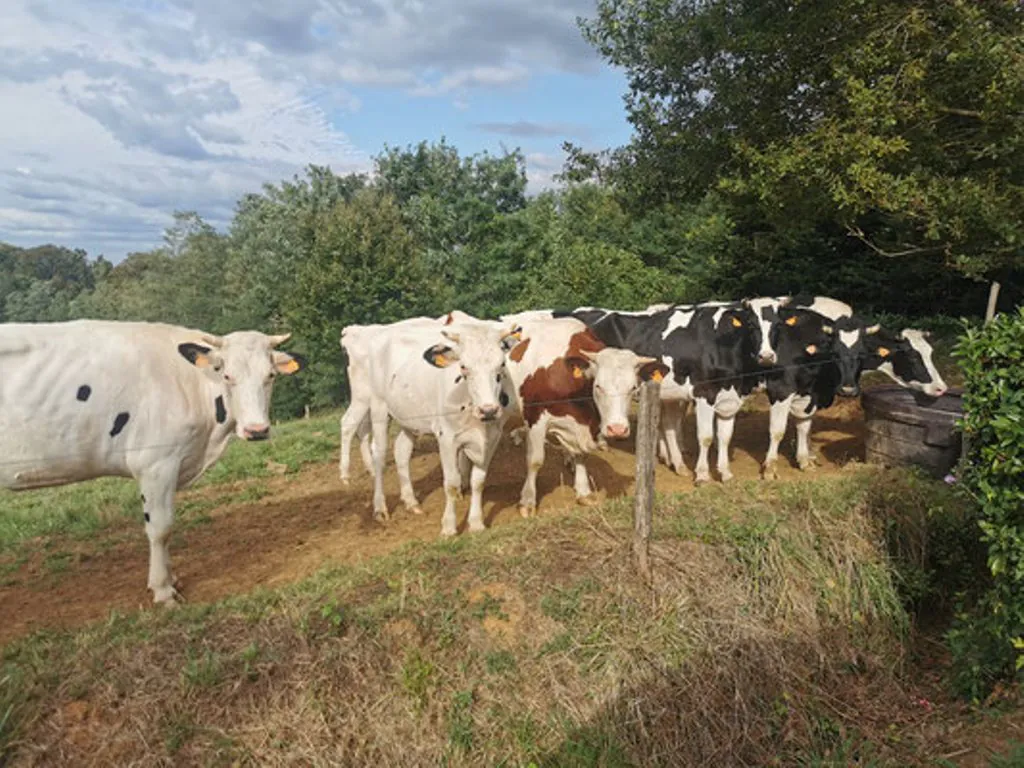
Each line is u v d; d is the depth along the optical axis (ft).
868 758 14.28
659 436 30.63
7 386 16.26
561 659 14.97
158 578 18.75
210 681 13.34
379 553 21.70
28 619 18.37
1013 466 13.76
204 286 142.51
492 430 21.50
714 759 14.39
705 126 36.63
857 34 29.25
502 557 17.49
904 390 29.96
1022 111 27.40
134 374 17.65
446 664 14.66
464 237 91.61
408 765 13.29
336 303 63.98
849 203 28.37
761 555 17.44
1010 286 47.91
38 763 12.05
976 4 28.25
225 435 19.75
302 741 12.98
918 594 18.57
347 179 116.98
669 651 15.28
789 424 35.17
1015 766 12.46
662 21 38.65
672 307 28.71
